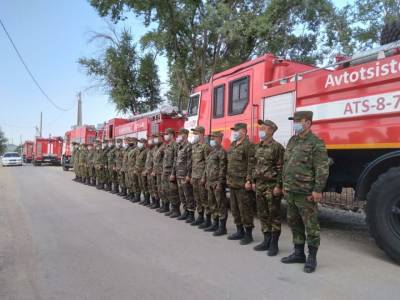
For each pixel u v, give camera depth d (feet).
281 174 18.60
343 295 13.70
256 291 14.14
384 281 15.06
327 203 26.91
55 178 66.85
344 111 18.92
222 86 29.86
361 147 18.10
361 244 20.86
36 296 13.85
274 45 64.75
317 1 62.34
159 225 25.79
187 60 74.23
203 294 13.89
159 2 64.18
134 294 13.94
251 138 26.03
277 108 23.66
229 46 69.00
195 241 21.47
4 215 29.30
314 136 16.43
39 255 18.74
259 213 19.40
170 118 45.57
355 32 67.97
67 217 28.53
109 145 47.70
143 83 87.66
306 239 17.07
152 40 72.33
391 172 16.67
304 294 13.82
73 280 15.38
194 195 25.73
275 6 60.80
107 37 87.15
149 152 33.17
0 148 329.52
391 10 65.31
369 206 17.33
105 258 18.25
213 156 23.45
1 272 16.35
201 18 65.72
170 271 16.38
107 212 30.73
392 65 16.72
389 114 16.90
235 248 19.99
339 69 19.65
